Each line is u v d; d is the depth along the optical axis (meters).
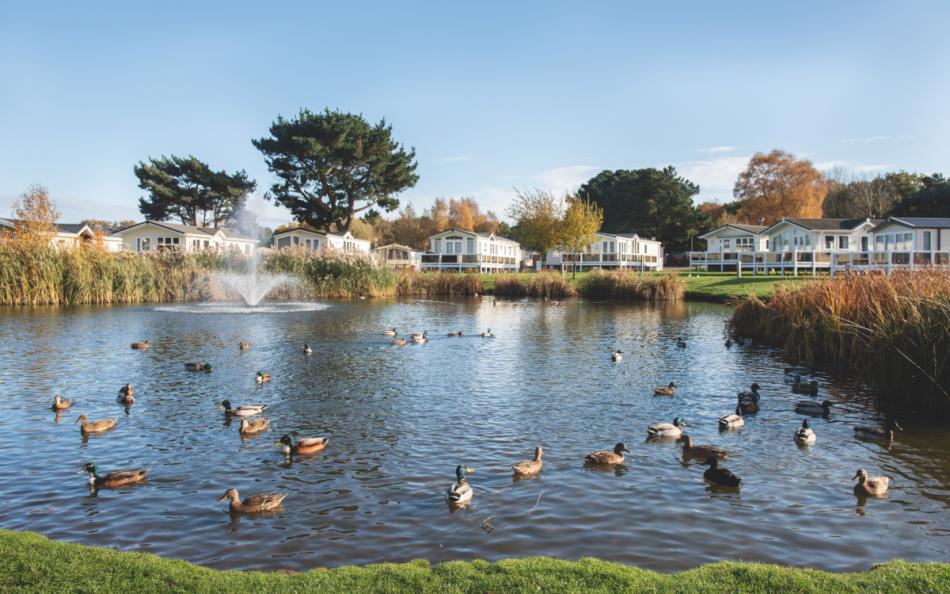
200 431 16.28
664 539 10.37
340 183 93.25
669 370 24.66
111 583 8.08
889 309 22.12
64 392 20.33
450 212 153.75
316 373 23.73
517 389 21.22
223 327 36.56
